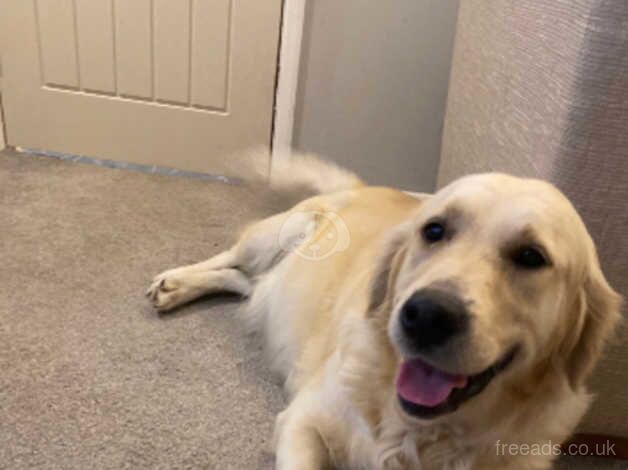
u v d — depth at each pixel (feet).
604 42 2.09
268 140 5.14
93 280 3.65
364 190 3.52
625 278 2.36
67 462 2.45
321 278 3.05
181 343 3.23
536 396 2.06
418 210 2.30
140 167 5.24
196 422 2.73
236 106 5.03
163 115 5.10
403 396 1.94
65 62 4.99
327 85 4.92
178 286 3.49
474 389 1.94
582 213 2.28
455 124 4.12
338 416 2.31
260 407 2.88
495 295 1.82
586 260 2.02
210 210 4.66
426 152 5.10
